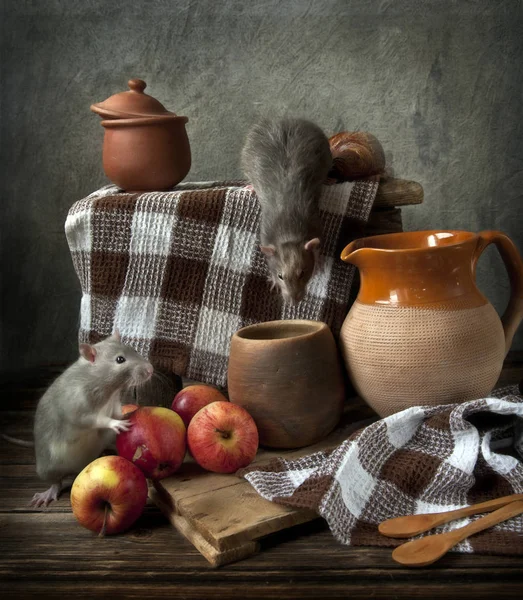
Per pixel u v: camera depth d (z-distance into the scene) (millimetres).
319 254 2336
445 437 1756
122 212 2260
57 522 1785
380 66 3008
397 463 1721
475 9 2949
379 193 2340
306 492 1635
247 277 2312
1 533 1730
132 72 3039
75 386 1820
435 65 2998
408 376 1861
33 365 3264
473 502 1651
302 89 3043
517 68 2986
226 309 2311
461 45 2977
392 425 1748
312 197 2291
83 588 1482
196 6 2979
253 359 1912
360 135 2527
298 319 2219
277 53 3012
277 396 1900
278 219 2252
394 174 3100
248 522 1584
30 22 2988
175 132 2479
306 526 1696
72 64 3025
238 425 1835
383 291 1917
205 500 1706
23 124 3066
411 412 1771
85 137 3084
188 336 2309
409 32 2975
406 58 2996
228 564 1548
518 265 2025
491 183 3098
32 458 2232
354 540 1571
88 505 1648
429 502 1673
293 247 2229
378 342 1891
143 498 1686
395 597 1394
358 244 2039
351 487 1646
